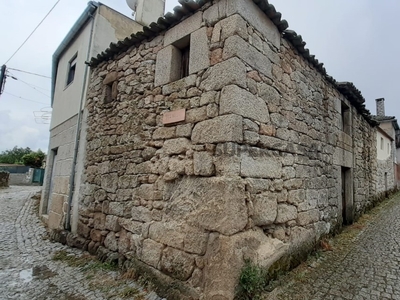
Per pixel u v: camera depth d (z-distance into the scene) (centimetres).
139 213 324
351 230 515
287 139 326
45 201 678
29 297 266
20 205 866
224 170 238
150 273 288
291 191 324
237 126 243
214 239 233
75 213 459
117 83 417
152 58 357
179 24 321
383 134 1151
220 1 278
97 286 286
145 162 331
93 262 355
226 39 263
